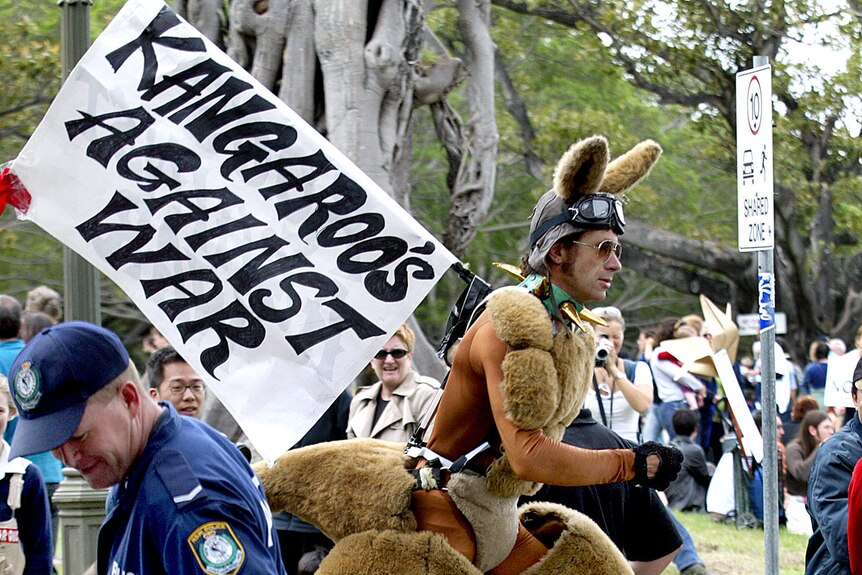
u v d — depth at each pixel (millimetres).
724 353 7996
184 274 3746
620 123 22219
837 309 24766
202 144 3801
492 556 3902
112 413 2887
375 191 3863
